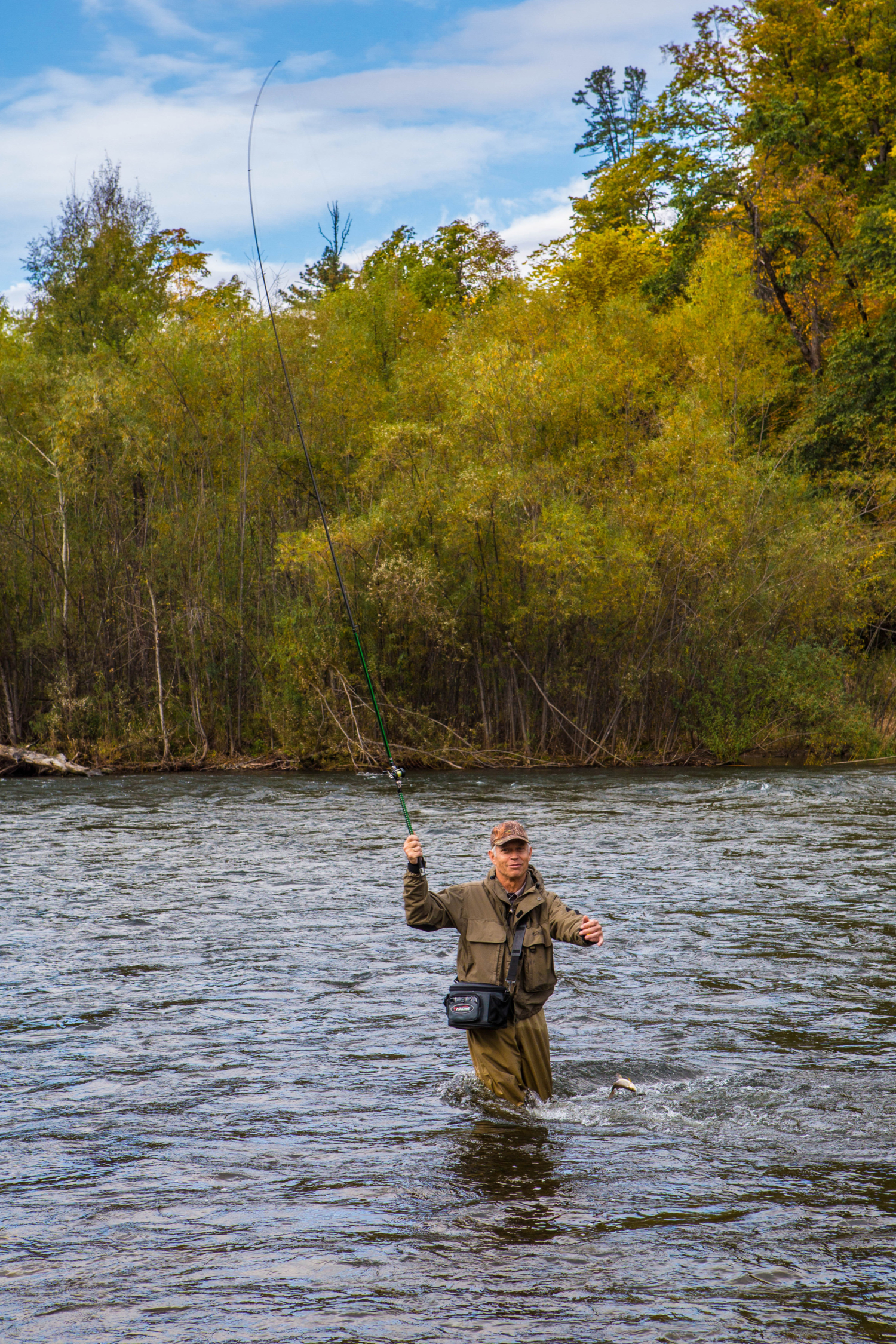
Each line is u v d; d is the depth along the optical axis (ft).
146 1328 11.51
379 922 32.86
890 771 79.92
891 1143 16.75
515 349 92.94
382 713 89.40
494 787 73.41
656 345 107.24
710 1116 17.93
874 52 132.26
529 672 91.35
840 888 37.06
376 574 85.20
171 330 97.19
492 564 91.71
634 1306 11.89
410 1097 18.86
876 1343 11.19
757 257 126.62
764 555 94.27
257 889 38.17
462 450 91.50
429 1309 11.86
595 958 28.30
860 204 133.39
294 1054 21.24
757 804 61.67
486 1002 18.22
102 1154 16.49
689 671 91.66
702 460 89.04
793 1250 13.20
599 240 138.41
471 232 159.43
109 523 97.19
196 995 25.23
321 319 102.53
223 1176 15.60
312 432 100.12
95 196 133.08
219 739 93.09
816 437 112.16
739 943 29.76
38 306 129.59
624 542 87.25
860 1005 24.22
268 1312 11.83
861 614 99.04
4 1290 12.40
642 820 55.52
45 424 96.84
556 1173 15.61
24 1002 24.77
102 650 94.84
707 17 137.49
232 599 95.91
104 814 60.54
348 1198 14.78
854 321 129.39
